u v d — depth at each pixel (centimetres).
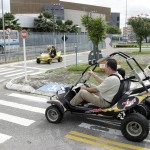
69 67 1600
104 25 1523
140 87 521
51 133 551
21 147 488
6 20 5544
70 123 604
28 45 3288
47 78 1171
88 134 544
